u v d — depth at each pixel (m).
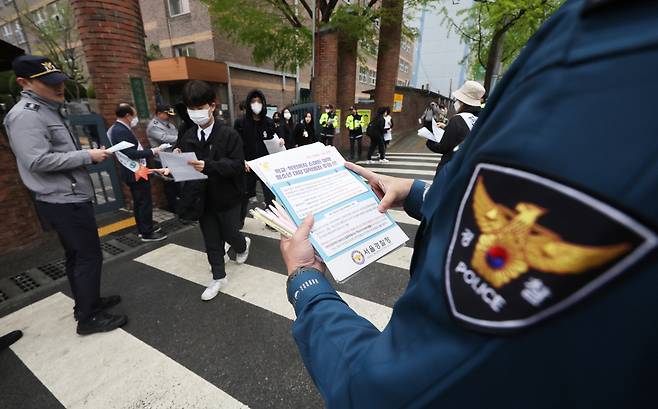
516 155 0.30
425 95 18.08
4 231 3.54
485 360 0.31
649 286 0.23
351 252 0.75
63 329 2.43
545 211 0.27
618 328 0.24
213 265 2.80
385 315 2.53
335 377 0.50
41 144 1.99
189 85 2.42
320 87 9.45
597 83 0.26
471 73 18.22
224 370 2.05
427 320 0.39
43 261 3.47
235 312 2.59
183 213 2.55
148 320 2.51
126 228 4.31
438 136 4.39
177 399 1.86
